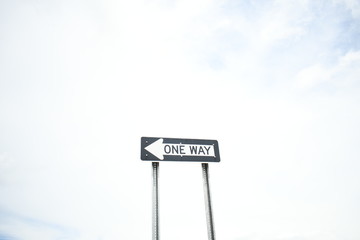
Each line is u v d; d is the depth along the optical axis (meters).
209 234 2.55
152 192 2.61
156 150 2.93
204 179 2.93
